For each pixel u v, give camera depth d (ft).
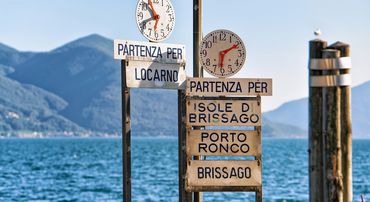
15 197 161.17
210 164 54.39
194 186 54.29
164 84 56.90
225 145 54.44
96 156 453.58
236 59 55.83
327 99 44.57
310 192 45.70
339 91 44.62
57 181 215.10
